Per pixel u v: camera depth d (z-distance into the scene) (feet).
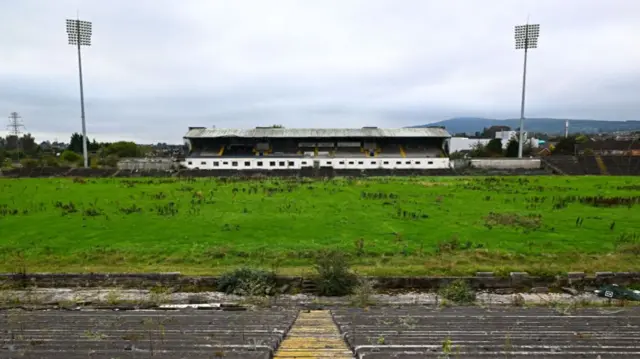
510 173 222.48
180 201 120.78
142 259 65.16
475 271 57.82
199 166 240.32
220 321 38.68
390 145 271.90
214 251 68.18
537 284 55.72
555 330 34.30
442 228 84.38
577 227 84.48
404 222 90.33
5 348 27.73
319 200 122.21
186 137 257.34
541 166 234.17
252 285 52.13
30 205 112.78
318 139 270.87
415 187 157.48
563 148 322.14
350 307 47.88
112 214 99.30
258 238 76.95
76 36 227.61
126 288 55.01
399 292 54.29
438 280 55.47
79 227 84.99
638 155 242.78
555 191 144.56
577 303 48.37
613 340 30.19
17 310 45.44
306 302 50.01
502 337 31.07
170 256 66.44
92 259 64.95
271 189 148.97
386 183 172.04
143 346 27.89
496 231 81.35
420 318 39.63
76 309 46.01
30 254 67.21
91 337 31.35
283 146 271.90
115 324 37.19
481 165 237.66
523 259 63.93
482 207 109.91
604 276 55.26
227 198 126.31
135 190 148.36
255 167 240.32
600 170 221.25
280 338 30.78
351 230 83.05
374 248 69.97
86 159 236.43
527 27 234.17
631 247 67.97
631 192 141.38
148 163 239.50
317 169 231.50
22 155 363.35
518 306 47.55
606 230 81.71
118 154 339.98
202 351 25.59
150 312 43.75
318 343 29.63
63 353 25.58
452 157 277.64
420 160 239.91
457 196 131.85
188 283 55.67
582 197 124.57
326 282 52.75
